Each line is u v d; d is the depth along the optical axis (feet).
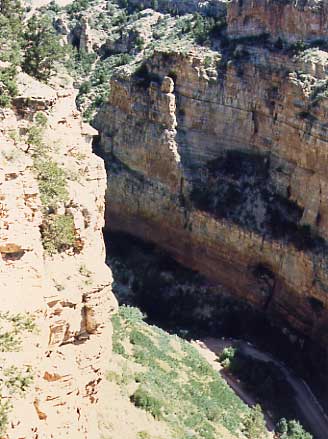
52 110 106.63
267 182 209.97
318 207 187.62
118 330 160.97
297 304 192.54
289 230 197.57
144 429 115.96
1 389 68.80
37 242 85.30
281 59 204.74
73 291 88.17
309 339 188.34
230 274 213.46
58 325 86.43
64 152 101.60
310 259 185.98
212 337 196.95
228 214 212.23
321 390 174.19
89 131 120.57
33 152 95.20
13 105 100.12
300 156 194.08
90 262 93.81
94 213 97.86
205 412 145.18
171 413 131.23
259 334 198.59
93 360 92.43
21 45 131.64
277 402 165.78
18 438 68.18
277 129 204.13
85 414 92.73
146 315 197.98
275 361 186.80
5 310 76.23
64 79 136.26
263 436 150.41
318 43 201.36
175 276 221.05
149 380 138.62
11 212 81.05
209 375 166.71
